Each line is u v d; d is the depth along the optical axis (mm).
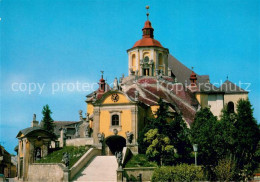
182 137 67688
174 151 68062
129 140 74750
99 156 72188
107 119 77812
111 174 63438
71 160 69000
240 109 61094
